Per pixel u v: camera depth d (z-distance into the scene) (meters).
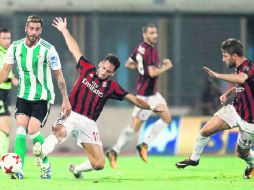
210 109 66.81
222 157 55.69
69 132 31.78
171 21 68.44
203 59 68.69
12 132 63.78
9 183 30.73
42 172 33.03
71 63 66.38
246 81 32.06
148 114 44.38
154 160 51.00
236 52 31.91
